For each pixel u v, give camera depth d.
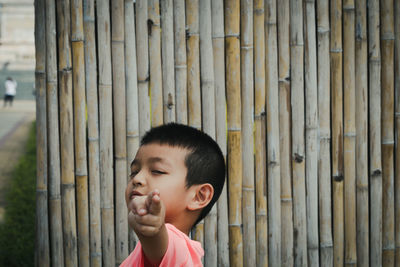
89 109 2.33
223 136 2.40
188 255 0.93
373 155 2.50
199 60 2.37
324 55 2.42
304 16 2.39
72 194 2.36
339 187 2.49
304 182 2.46
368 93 2.49
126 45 2.32
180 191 1.03
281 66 2.39
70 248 2.37
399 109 2.49
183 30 2.35
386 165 2.52
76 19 2.28
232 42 2.36
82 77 2.31
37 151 2.33
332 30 2.42
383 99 2.49
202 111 2.38
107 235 2.38
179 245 0.92
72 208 2.36
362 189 2.51
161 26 2.35
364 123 2.48
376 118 2.49
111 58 2.32
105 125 2.34
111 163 2.36
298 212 2.47
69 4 2.29
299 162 2.44
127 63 2.33
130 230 2.40
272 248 2.46
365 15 2.43
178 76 2.36
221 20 2.36
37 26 2.27
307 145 2.45
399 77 2.48
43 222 2.35
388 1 2.45
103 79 2.31
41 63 2.29
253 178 2.43
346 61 2.44
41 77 2.29
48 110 2.31
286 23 2.38
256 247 2.47
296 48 2.39
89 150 2.35
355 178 2.51
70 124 2.32
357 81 2.46
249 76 2.38
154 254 0.87
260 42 2.37
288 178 2.45
